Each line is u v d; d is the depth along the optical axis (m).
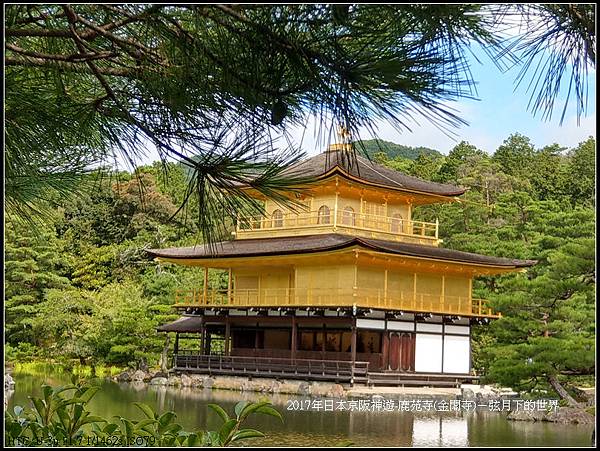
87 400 3.64
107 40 4.62
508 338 29.91
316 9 3.35
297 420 23.41
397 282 35.78
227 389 34.66
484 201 58.53
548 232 38.03
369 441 19.28
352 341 33.53
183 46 3.96
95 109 4.81
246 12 3.54
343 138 3.65
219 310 38.59
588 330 30.50
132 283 47.81
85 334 42.34
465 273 37.75
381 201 38.59
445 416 25.73
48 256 46.59
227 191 4.46
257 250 35.66
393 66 3.27
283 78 3.91
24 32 4.13
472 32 3.37
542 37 3.73
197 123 4.40
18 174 5.34
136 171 5.12
